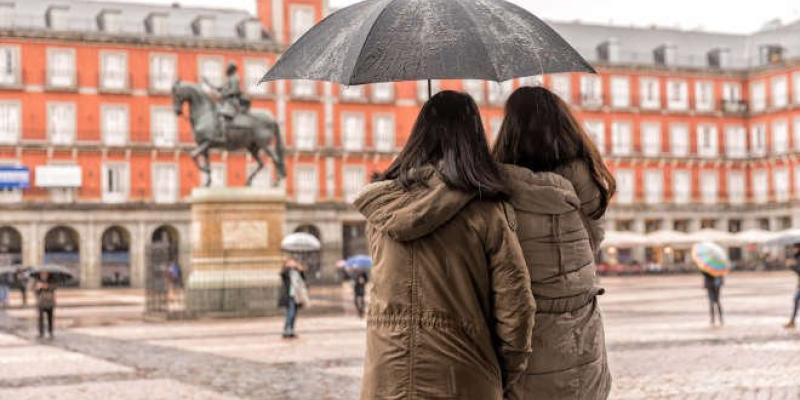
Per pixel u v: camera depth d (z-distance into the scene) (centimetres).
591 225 445
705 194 7388
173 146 5966
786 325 1983
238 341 1892
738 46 7919
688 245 6569
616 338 1777
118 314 2961
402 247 386
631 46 7531
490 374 383
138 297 4338
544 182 410
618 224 7169
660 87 7288
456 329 380
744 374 1244
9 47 5697
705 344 1655
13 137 5688
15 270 3594
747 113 7488
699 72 7381
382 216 383
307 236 2759
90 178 5812
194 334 2091
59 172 5712
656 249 7288
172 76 6022
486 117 6675
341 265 3875
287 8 6391
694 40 7831
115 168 5878
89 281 5681
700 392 1088
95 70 5862
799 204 7081
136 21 6225
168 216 5875
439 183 381
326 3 6475
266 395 1137
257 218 2659
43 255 5600
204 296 2606
